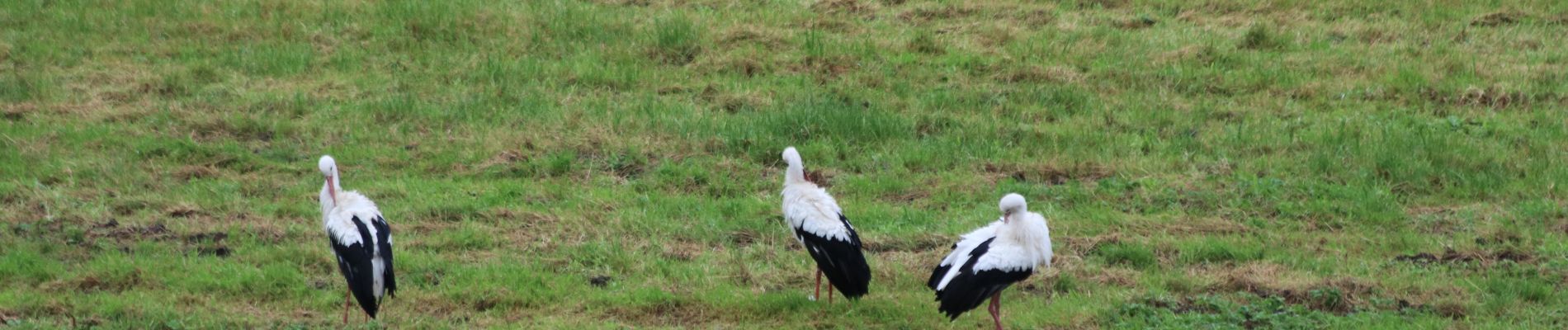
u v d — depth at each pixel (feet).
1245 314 34.96
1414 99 56.95
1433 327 34.17
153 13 67.92
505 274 38.01
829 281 37.93
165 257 39.14
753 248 40.96
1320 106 56.80
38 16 67.26
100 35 65.05
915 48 63.57
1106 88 58.80
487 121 54.08
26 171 47.75
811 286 37.99
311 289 37.19
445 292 36.70
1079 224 42.91
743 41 63.57
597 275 38.60
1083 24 68.08
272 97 56.49
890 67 60.90
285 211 44.04
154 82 58.23
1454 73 60.34
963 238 34.47
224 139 52.01
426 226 42.55
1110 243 41.24
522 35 64.54
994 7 70.95
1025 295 37.19
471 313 35.60
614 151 50.16
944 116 54.08
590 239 41.60
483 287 36.99
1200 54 62.80
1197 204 45.29
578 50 63.05
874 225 43.27
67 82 58.54
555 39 64.54
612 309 35.88
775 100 56.54
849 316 35.29
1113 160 49.57
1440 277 38.11
